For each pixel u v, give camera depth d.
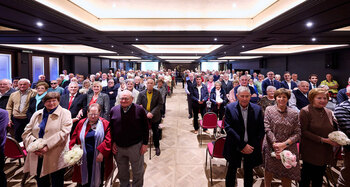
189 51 14.50
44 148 1.94
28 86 3.56
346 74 9.57
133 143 2.29
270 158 2.19
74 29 5.52
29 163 2.08
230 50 11.37
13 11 3.91
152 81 3.62
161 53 14.55
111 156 2.43
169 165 3.30
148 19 6.16
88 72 16.89
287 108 2.15
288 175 2.10
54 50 12.83
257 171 3.09
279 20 4.62
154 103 3.61
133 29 6.22
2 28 6.21
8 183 2.71
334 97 7.28
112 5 5.17
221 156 2.68
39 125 2.11
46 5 3.96
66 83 7.03
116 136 2.28
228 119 2.25
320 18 4.33
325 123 2.08
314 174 2.17
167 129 5.28
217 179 2.88
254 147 2.14
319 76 11.28
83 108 3.30
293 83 5.14
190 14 5.81
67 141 2.21
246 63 21.06
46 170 2.04
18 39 7.64
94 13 5.79
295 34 6.24
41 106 3.23
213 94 4.91
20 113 3.47
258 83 6.30
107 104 3.52
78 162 2.21
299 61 12.93
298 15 4.13
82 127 2.35
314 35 6.48
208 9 5.40
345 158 2.10
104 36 6.72
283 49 13.40
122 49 11.38
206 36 6.61
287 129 2.09
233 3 4.95
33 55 11.53
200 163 3.38
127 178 2.40
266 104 3.25
